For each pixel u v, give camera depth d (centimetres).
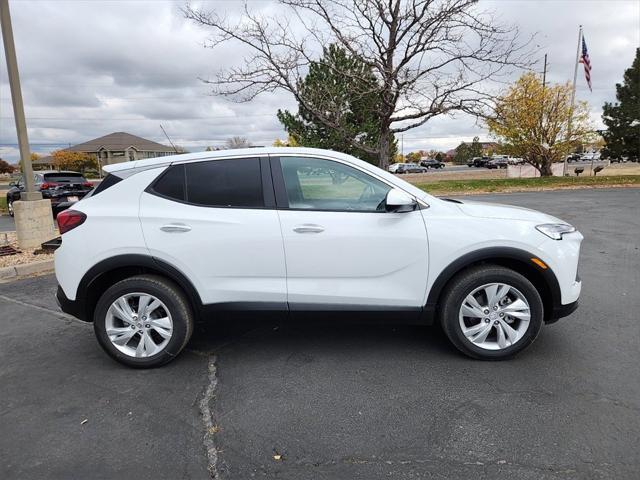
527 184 2042
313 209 357
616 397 306
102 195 368
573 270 359
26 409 316
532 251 348
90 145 6344
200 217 354
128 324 367
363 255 352
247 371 361
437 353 382
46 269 732
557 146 2372
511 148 2473
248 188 361
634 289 541
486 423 282
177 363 379
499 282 352
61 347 423
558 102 2336
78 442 277
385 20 1016
